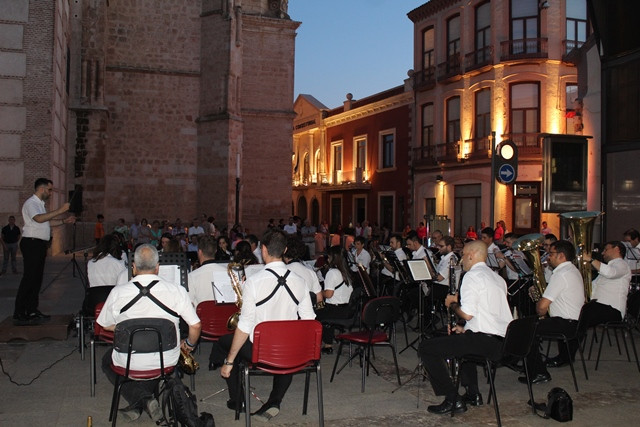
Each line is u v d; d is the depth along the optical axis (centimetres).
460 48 3059
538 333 728
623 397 687
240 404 589
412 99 3466
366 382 736
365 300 848
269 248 575
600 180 1399
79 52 2489
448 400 623
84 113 2477
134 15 2720
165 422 547
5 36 1791
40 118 1811
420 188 3384
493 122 2848
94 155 2486
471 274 634
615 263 829
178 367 607
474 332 622
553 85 2725
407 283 1052
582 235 920
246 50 3119
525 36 2780
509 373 800
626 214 1302
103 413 599
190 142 2791
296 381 737
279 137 3178
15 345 872
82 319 784
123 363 532
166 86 2761
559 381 752
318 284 816
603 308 806
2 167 1789
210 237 808
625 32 1303
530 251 866
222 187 2716
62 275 1706
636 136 1284
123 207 2705
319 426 562
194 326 557
